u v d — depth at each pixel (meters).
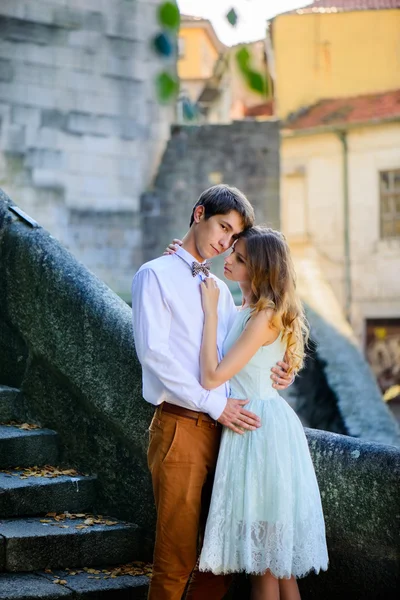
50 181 14.89
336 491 3.27
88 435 4.17
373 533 3.15
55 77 14.84
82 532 3.73
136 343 3.26
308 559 3.10
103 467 4.09
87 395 4.12
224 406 3.19
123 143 15.45
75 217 15.13
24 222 4.71
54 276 4.37
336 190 27.39
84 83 15.05
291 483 3.14
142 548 3.87
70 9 14.84
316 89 27.67
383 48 27.00
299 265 16.67
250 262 3.28
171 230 15.74
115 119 15.35
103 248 15.40
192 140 15.93
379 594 3.14
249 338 3.22
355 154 27.03
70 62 14.93
